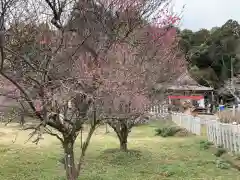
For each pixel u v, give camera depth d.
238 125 11.11
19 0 5.56
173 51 12.58
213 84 50.12
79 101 6.01
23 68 5.52
